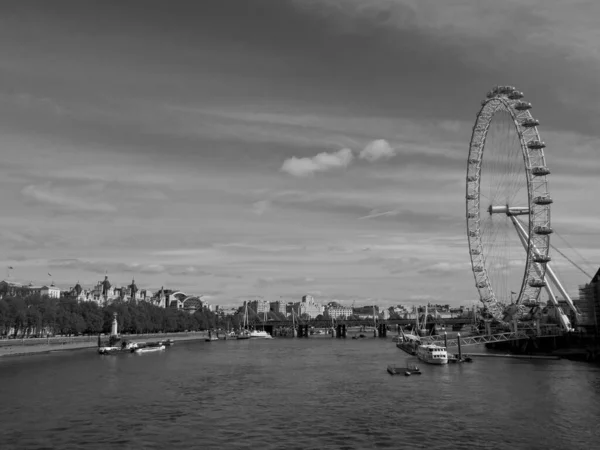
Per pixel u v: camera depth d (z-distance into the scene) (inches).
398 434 3454.7
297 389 5270.7
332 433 3491.6
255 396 4854.8
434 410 4163.4
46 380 5782.5
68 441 3297.2
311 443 3265.3
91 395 4842.5
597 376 5969.5
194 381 5856.3
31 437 3380.9
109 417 3937.0
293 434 3472.0
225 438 3380.9
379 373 6624.0
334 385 5541.3
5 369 6815.9
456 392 4972.9
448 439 3331.7
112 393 4963.1
